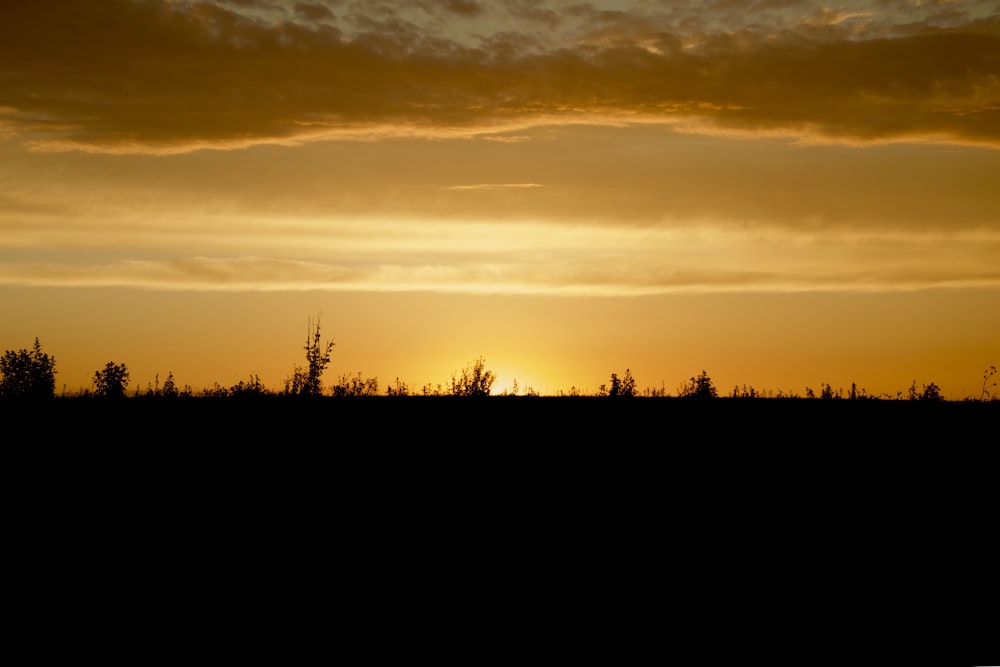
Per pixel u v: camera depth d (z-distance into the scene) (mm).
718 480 23219
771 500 20953
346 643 11234
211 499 20078
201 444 26203
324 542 16625
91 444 25828
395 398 35531
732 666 10375
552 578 14453
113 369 35500
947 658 10898
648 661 10664
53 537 16609
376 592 13562
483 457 25812
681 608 12891
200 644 11148
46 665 10336
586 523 18516
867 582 14359
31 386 33219
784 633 11820
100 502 19531
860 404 35188
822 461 25531
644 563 15477
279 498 20359
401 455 25750
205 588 13664
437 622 12133
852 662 10711
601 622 12195
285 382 34219
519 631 11781
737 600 13312
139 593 13352
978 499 21109
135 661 10508
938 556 16125
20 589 13492
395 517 18812
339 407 32656
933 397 36750
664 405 35469
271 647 11047
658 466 24922
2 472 22141
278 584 13930
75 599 13016
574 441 28281
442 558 15648
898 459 25641
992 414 32625
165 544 16297
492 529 17922
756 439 28656
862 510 19953
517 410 33812
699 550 16359
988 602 13422
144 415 30750
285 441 26984
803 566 15383
